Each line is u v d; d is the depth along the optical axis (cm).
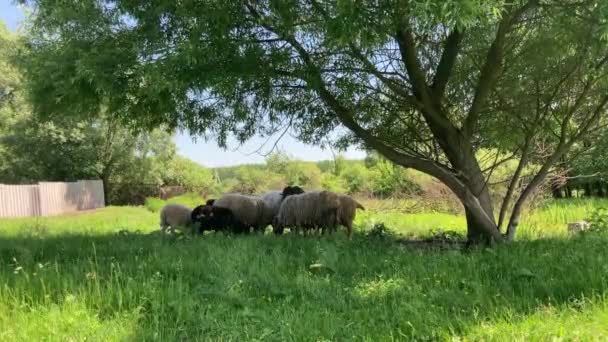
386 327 440
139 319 466
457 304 481
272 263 684
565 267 573
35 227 1404
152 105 791
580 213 1622
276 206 1212
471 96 973
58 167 3550
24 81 870
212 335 436
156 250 786
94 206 3359
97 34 720
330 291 565
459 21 447
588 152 1022
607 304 423
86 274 564
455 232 1170
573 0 635
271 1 647
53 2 729
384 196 2611
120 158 3781
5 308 485
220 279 596
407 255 736
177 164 4431
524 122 909
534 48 809
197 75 682
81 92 719
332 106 877
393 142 1019
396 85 882
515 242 833
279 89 884
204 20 644
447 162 1012
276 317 473
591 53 740
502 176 1642
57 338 419
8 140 3397
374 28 542
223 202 1138
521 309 453
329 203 1062
